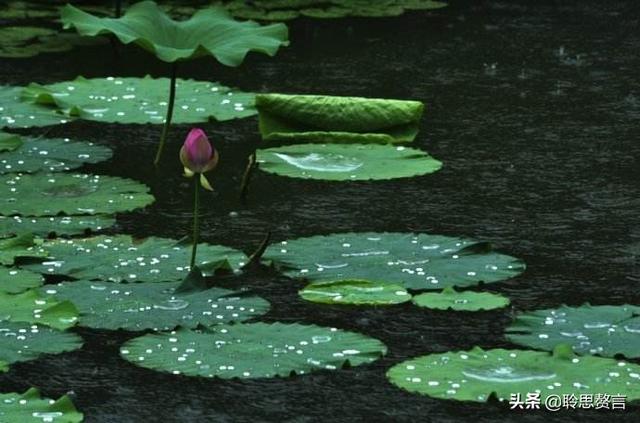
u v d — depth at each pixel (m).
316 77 13.07
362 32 15.21
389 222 9.24
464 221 9.30
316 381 6.93
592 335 7.15
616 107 12.27
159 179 10.06
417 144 11.09
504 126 11.63
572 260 8.60
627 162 10.72
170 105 10.38
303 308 7.75
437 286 7.84
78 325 7.23
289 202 9.64
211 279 8.08
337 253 8.31
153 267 8.02
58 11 16.19
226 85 12.70
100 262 8.09
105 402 6.68
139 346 6.96
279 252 8.36
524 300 7.94
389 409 6.62
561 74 13.38
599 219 9.40
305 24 15.62
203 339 7.06
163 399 6.73
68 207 8.98
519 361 6.78
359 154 10.38
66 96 11.54
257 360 6.83
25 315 7.29
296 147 10.56
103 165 10.34
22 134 11.08
